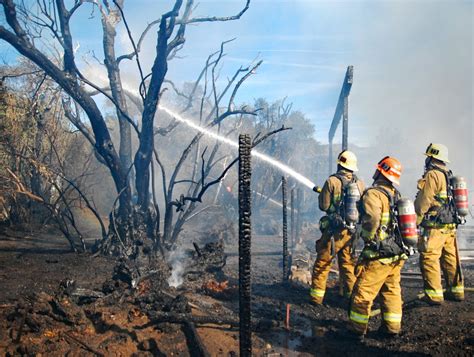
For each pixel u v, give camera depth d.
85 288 5.30
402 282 6.69
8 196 10.30
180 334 4.26
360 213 4.31
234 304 5.46
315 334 4.55
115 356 3.76
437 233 5.18
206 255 6.67
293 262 8.05
